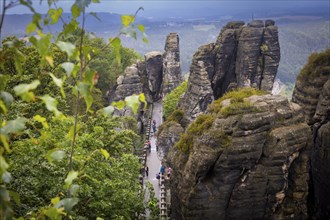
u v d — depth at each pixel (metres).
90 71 6.43
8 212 6.04
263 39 63.19
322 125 28.78
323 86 29.44
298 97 31.89
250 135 24.42
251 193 24.53
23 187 19.38
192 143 27.78
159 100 87.88
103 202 23.53
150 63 87.12
